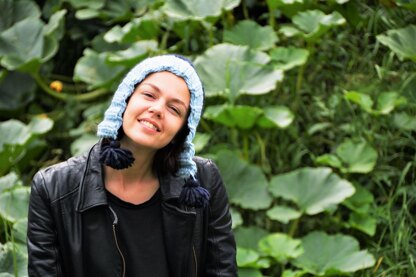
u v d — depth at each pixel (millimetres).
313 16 3748
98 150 2035
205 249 2152
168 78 1969
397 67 3752
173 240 2051
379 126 3598
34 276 2008
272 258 3211
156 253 2053
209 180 2160
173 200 2053
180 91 1969
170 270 2076
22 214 3158
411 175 3512
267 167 3662
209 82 3611
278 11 4160
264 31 3852
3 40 4180
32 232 2018
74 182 2018
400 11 3816
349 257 3182
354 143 3529
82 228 2004
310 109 3795
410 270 3131
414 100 3576
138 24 3869
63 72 4617
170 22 3941
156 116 1938
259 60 3648
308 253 3252
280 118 3490
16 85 4367
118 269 2014
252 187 3477
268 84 3527
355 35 3936
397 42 3492
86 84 4469
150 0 4254
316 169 3438
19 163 3867
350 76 3805
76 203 2006
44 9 4613
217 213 2172
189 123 2021
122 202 2033
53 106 4465
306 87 3840
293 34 3697
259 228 3387
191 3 3820
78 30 4539
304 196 3391
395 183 3502
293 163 3652
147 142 1941
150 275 2045
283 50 3734
